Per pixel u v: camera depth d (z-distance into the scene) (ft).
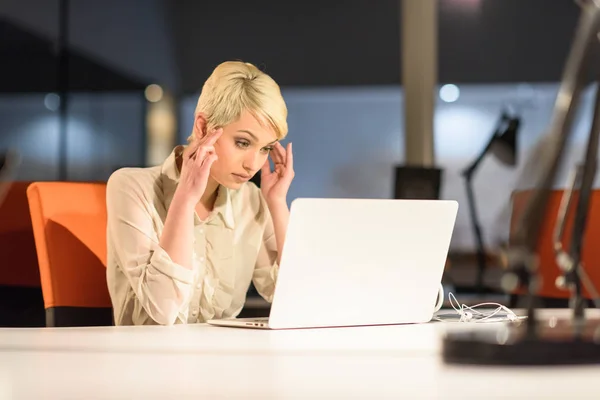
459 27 16.85
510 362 2.51
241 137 5.41
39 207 5.76
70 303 5.74
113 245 5.47
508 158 13.25
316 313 4.29
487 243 15.67
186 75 17.20
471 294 15.11
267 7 17.40
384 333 3.99
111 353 3.18
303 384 2.38
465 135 16.65
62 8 16.85
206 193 5.72
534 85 16.69
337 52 17.44
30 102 16.84
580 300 3.33
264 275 6.19
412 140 15.40
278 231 5.96
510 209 2.81
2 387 2.39
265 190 6.01
